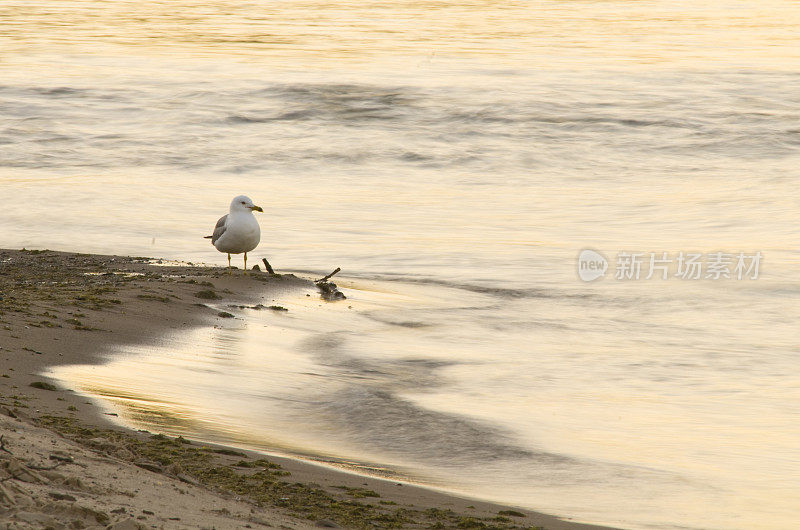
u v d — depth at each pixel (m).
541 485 8.60
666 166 35.34
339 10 74.12
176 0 80.25
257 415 9.91
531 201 29.97
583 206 29.17
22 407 8.42
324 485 7.54
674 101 44.06
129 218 26.39
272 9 74.75
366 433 9.80
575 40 61.06
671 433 10.65
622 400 12.06
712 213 27.88
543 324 16.64
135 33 62.19
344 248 23.38
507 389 12.32
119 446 7.33
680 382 13.11
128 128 40.12
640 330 16.39
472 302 18.17
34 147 36.97
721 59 53.72
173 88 46.22
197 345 12.65
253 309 15.52
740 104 43.53
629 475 9.02
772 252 22.89
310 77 47.97
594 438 10.29
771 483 8.97
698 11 75.56
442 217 27.56
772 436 10.66
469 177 33.66
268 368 11.93
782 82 47.53
